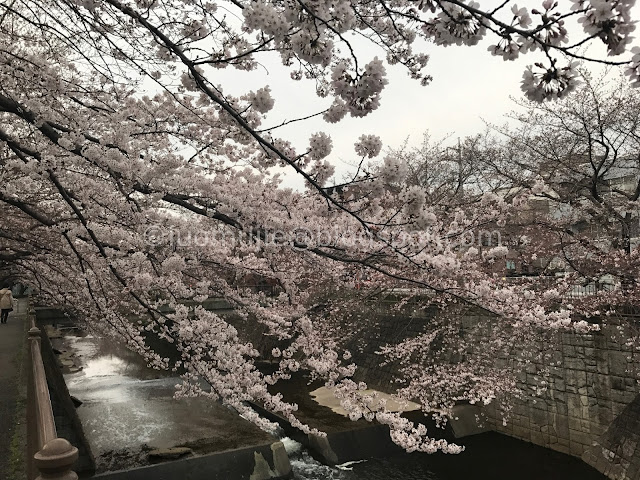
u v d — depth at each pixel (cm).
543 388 1138
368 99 253
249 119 355
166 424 1130
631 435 980
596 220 1102
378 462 1176
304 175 281
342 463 1167
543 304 975
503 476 1077
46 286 983
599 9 164
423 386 1270
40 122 390
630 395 1027
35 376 482
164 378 1681
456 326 1404
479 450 1211
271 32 234
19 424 558
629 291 953
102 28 426
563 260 1132
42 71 411
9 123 616
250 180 537
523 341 1223
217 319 547
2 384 765
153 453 921
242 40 336
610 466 989
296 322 621
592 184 1128
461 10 210
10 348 1171
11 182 574
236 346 582
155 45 416
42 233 770
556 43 185
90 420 1174
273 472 962
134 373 1764
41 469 233
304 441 1262
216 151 504
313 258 562
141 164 411
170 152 475
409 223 300
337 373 579
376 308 1711
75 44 484
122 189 417
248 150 532
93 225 451
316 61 242
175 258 455
